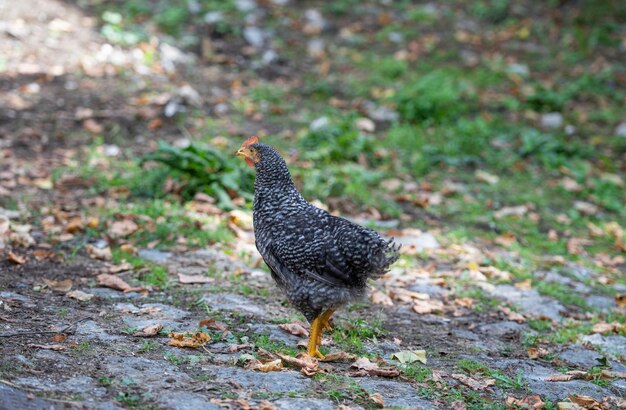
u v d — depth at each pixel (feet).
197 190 37.78
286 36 61.57
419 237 36.73
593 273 35.76
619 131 53.21
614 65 62.90
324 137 45.70
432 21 66.64
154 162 41.50
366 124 49.29
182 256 31.81
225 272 30.60
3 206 35.04
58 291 27.14
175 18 59.06
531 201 43.34
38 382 19.94
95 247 31.14
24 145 42.47
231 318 26.37
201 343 23.65
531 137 49.85
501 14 68.33
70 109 46.93
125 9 60.34
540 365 25.72
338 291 23.21
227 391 20.65
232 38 59.36
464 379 23.17
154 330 24.07
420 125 50.93
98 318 25.08
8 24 53.93
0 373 20.04
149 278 28.99
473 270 33.37
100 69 51.62
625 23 69.72
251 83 54.03
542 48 64.34
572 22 68.54
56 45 53.42
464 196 42.68
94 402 19.25
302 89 54.19
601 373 24.97
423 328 27.91
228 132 46.42
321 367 22.93
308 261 23.12
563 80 59.62
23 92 47.88
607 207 44.21
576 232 40.68
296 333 25.52
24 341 22.53
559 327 29.27
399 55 60.23
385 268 23.65
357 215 38.63
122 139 44.42
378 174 43.21
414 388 22.41
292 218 23.81
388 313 28.94
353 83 55.52
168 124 46.70
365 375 22.99
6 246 30.32
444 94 52.47
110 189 37.96
